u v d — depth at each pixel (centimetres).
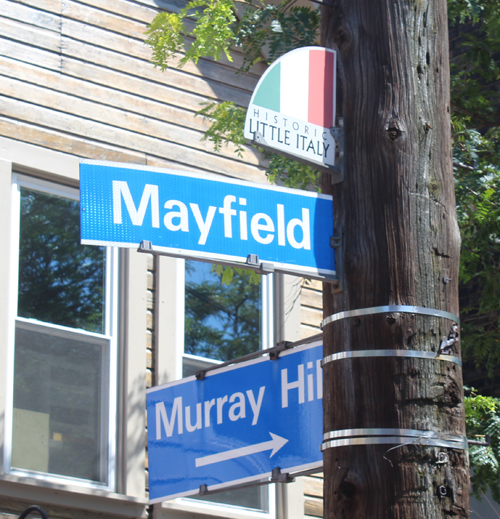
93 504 632
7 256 657
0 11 732
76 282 698
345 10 370
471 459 697
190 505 682
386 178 340
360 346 320
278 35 692
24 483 600
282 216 345
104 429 673
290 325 798
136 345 702
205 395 468
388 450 302
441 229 338
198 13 723
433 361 315
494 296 820
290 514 735
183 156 798
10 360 641
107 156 750
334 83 362
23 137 707
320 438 404
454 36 1082
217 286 777
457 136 800
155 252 322
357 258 334
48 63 743
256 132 337
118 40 792
